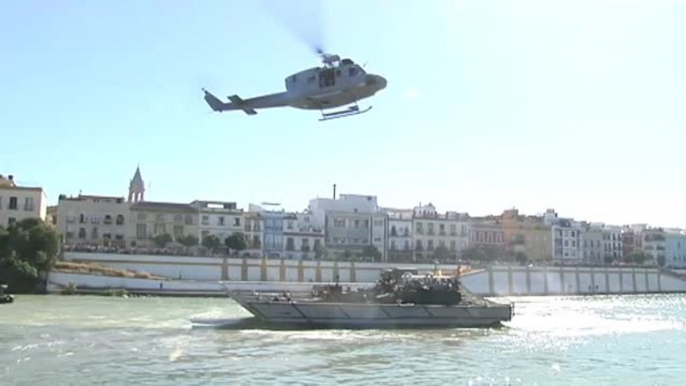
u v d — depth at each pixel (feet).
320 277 399.03
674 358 140.77
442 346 152.97
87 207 428.97
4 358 119.96
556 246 601.62
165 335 157.28
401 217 522.47
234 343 147.54
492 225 565.94
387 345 151.84
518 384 108.78
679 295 495.41
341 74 128.26
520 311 288.71
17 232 301.63
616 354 146.41
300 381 105.40
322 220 497.05
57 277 302.86
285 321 184.96
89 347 135.23
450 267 440.86
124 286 313.73
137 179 512.63
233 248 435.53
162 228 446.19
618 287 507.71
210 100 145.18
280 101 136.67
